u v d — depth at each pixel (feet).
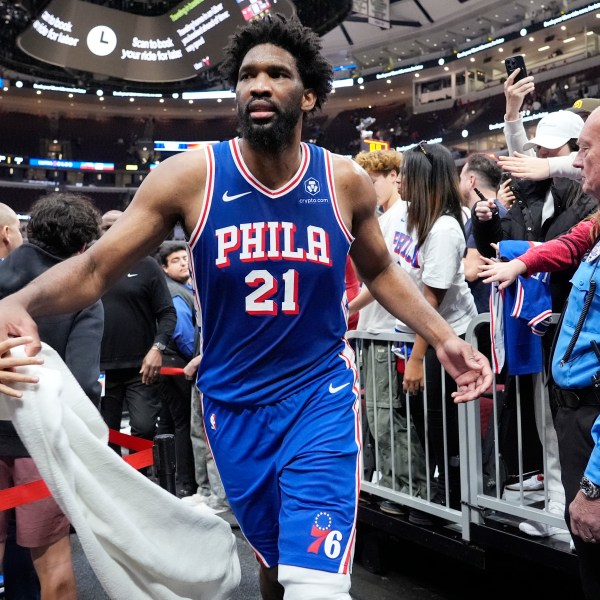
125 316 13.39
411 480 9.81
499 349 8.18
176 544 5.90
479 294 11.16
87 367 7.70
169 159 5.59
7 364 4.77
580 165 6.19
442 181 9.28
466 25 79.41
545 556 7.95
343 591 4.89
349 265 12.94
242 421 5.64
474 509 8.77
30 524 7.12
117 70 44.62
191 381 13.82
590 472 5.48
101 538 5.41
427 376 9.37
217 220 5.43
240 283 5.43
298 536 4.99
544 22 69.97
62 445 5.12
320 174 5.58
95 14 43.37
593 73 73.56
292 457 5.33
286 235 5.42
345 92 92.79
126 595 5.41
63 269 5.29
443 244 9.13
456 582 10.14
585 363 5.91
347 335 10.73
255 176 5.44
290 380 5.57
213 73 48.06
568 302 6.26
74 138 100.42
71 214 8.01
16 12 44.39
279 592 6.12
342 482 5.18
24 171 94.12
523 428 9.39
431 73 86.33
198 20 42.57
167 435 7.50
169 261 15.75
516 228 9.25
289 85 5.35
